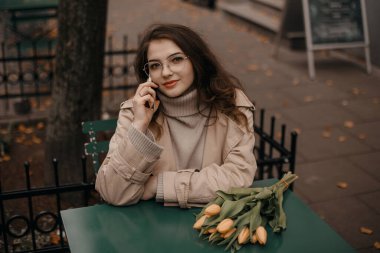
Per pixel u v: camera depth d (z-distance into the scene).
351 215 3.90
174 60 2.19
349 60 7.45
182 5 11.08
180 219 2.11
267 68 7.17
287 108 5.86
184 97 2.28
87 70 4.06
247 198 2.03
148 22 9.65
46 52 6.74
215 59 2.33
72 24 3.95
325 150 4.90
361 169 4.57
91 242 1.95
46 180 4.34
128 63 7.18
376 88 6.48
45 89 6.09
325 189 4.25
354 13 6.91
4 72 5.39
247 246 1.93
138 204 2.21
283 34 7.94
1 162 4.71
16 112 5.46
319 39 6.83
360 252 3.47
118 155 2.13
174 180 2.19
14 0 6.12
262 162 3.29
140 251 1.90
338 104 5.97
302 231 2.03
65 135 4.17
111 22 9.59
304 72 7.01
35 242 3.30
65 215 2.12
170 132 2.37
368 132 5.27
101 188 2.18
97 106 4.24
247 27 9.12
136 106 2.17
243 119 2.34
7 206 4.04
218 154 2.38
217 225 1.96
